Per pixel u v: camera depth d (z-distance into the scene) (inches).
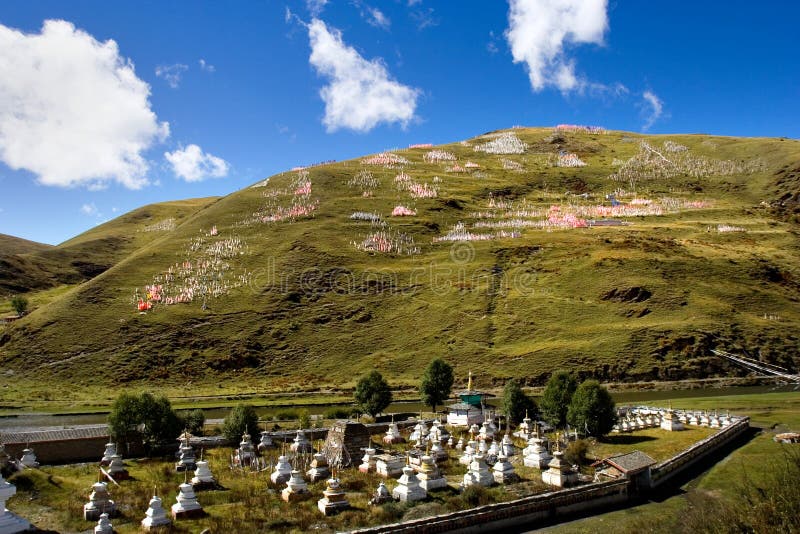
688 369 4271.7
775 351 4507.9
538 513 1417.3
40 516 1323.8
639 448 2073.1
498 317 5546.3
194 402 3944.4
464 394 3078.2
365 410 3006.9
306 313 6013.8
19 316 6540.4
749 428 2433.6
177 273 6771.7
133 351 5172.2
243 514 1353.3
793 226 7839.6
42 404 3804.1
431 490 1556.3
